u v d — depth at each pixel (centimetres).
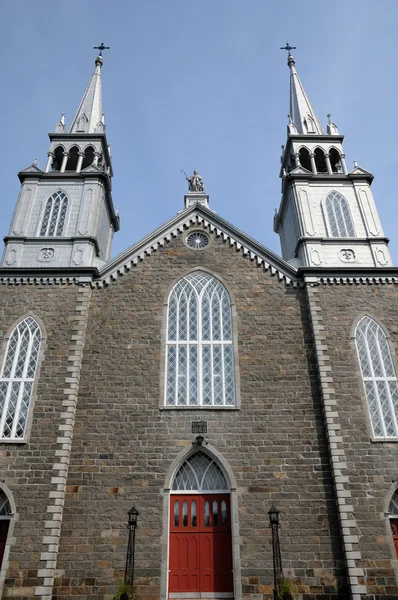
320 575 1570
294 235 2534
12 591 1509
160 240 2311
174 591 1606
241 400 1891
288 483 1725
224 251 2292
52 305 2091
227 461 1764
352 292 2147
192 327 2100
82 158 2702
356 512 1650
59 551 1602
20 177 2538
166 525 1658
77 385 1905
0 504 1688
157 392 1908
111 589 1548
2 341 2002
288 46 3569
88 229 2355
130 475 1736
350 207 2492
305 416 1858
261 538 1633
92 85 3225
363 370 1969
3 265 2216
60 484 1681
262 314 2108
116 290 2166
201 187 2738
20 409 1858
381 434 1823
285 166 2966
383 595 1515
